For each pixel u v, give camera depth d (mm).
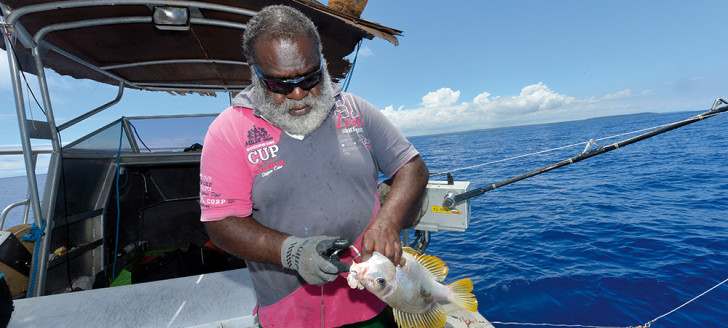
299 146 1171
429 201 3061
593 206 12422
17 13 2777
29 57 3297
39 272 3174
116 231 4559
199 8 3061
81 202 4004
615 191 15086
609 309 5320
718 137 39750
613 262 7070
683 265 6605
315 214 1209
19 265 3158
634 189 15188
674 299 5465
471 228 10781
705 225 9047
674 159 24953
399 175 1389
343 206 1226
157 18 3049
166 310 2150
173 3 2936
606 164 25312
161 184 5367
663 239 8172
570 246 8289
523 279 6578
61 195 3654
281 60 984
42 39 3195
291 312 1310
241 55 4340
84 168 4055
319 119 1135
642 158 27172
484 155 45344
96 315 2105
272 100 1107
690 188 14406
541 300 5742
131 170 5023
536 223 10680
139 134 5102
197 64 4590
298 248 1060
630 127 91875
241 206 1190
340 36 3619
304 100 1091
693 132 49375
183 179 5457
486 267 7445
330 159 1199
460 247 9023
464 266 7648
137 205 5156
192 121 5340
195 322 2037
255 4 3004
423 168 1446
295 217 1211
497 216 12117
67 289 3727
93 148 4180
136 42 3727
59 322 2047
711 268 6375
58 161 3490
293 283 1284
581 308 5422
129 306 2193
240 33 3623
